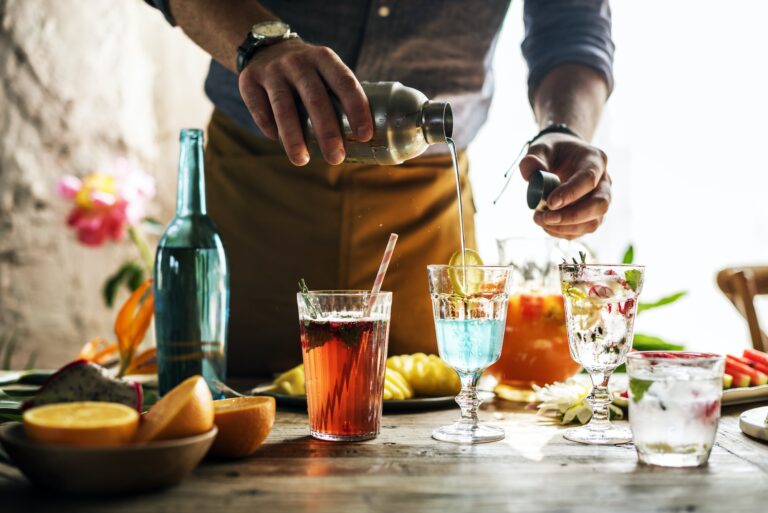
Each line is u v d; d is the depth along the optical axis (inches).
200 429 38.4
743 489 38.9
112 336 140.5
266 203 78.8
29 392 59.7
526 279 63.6
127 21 144.1
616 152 174.2
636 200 182.9
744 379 61.8
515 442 48.9
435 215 79.4
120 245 140.9
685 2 171.3
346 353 48.3
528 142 64.7
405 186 78.4
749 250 186.7
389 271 79.3
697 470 42.4
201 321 59.1
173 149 150.7
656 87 174.1
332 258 78.6
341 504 36.1
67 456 34.5
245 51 56.1
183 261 58.8
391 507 35.7
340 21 74.7
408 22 74.5
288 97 52.5
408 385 61.5
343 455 45.1
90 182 107.3
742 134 177.6
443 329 51.3
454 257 60.1
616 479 40.6
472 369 51.4
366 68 76.1
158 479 36.4
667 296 78.9
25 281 134.1
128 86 143.8
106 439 35.6
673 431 42.6
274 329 79.4
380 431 51.8
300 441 48.6
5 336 132.6
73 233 137.1
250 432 43.3
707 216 185.3
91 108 139.1
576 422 55.4
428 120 50.7
